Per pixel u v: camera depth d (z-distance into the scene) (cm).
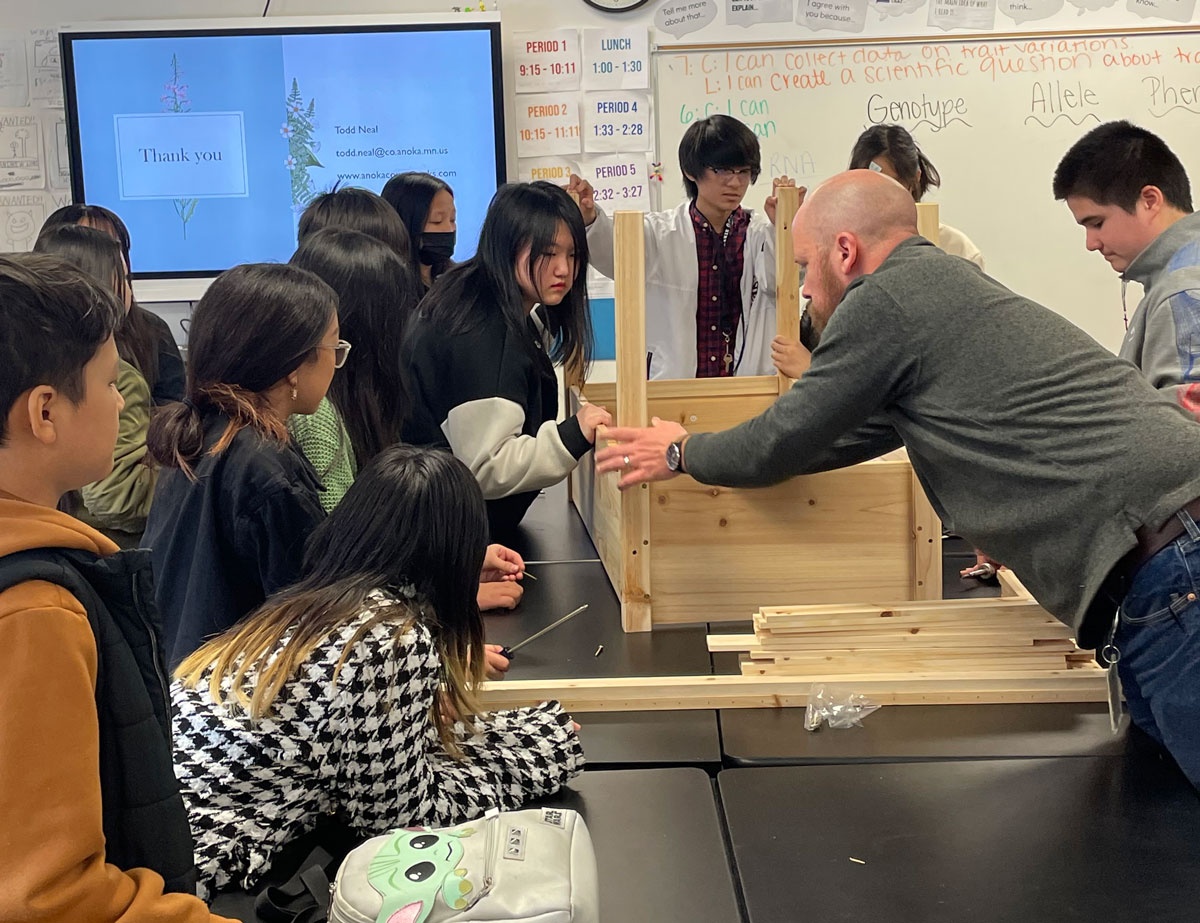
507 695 165
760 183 438
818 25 428
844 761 147
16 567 79
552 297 226
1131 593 142
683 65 430
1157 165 197
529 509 291
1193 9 427
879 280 157
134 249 433
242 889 119
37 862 76
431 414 226
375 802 122
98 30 417
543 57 429
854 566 196
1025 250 445
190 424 154
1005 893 115
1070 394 147
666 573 195
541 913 99
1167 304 174
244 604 155
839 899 115
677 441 180
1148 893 115
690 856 124
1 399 80
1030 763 145
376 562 128
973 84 432
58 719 78
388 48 423
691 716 163
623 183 436
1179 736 137
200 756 120
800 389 162
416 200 321
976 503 155
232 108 425
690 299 304
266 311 153
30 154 432
